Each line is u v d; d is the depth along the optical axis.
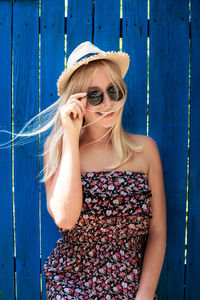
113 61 1.61
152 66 1.97
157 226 1.70
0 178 2.04
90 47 1.63
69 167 1.50
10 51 2.00
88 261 1.56
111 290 1.49
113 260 1.52
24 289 2.08
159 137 2.00
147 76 1.98
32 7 1.98
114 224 1.53
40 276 2.07
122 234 1.54
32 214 2.05
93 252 1.55
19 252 2.06
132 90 1.99
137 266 1.55
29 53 2.00
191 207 2.01
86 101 1.57
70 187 1.48
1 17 1.99
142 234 1.58
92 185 1.56
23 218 2.05
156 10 1.96
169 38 1.96
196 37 1.96
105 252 1.54
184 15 1.96
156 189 1.72
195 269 2.02
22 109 2.02
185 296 2.03
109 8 1.96
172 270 2.03
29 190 2.04
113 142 1.66
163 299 2.03
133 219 1.53
